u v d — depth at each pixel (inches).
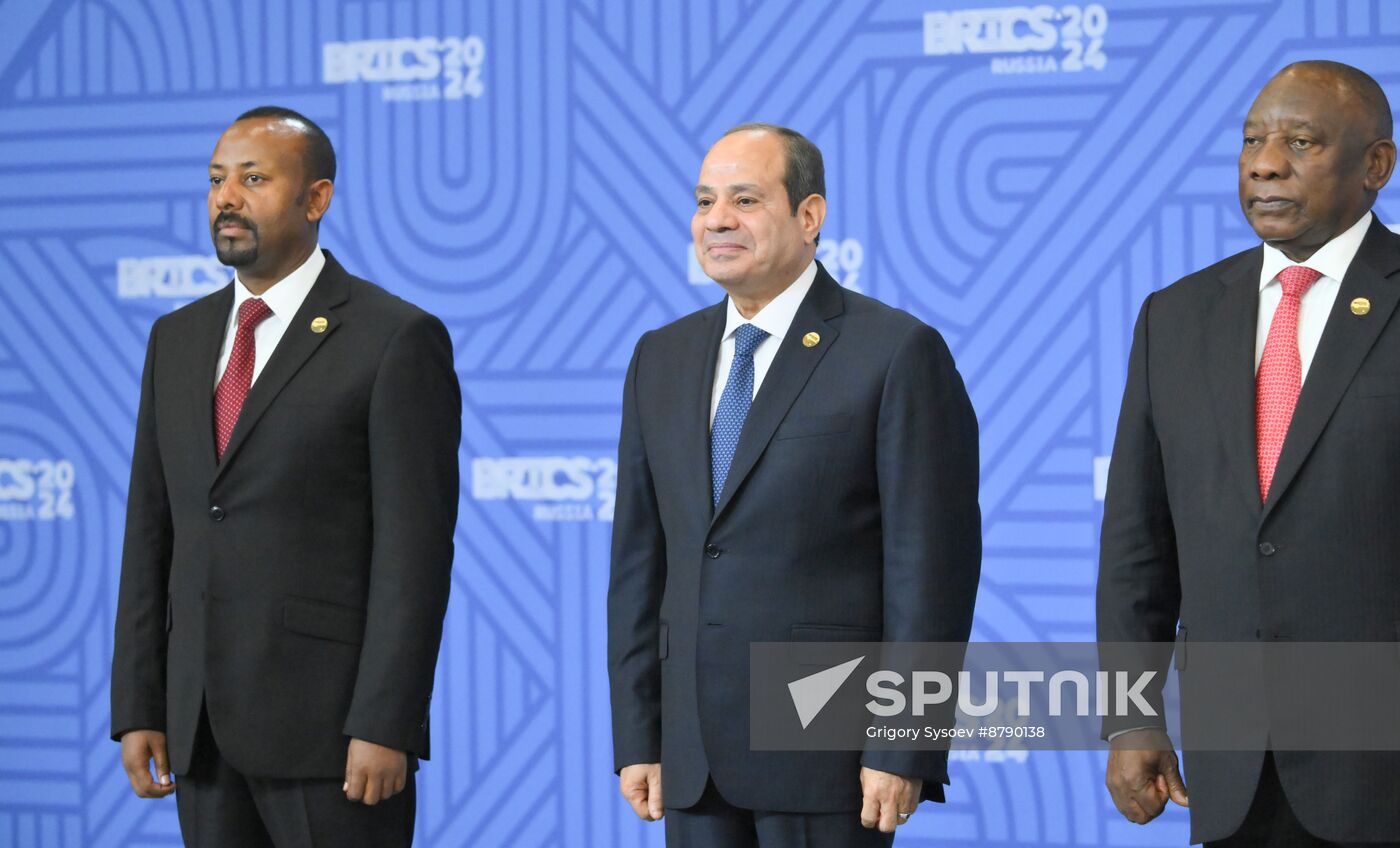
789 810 257.3
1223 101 395.2
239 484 288.8
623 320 426.9
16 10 453.7
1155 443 266.7
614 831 425.1
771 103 419.2
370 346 293.7
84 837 450.6
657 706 279.7
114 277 452.8
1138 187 399.9
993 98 407.5
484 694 431.8
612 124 427.2
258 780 286.2
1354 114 246.5
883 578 264.1
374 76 438.9
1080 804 403.5
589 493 427.8
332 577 289.3
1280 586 242.7
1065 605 403.9
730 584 262.1
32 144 455.2
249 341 300.2
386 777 283.0
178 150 450.0
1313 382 244.7
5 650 453.7
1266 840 248.5
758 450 262.5
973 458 269.4
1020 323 406.0
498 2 432.8
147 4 450.6
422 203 436.8
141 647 300.5
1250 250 266.8
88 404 452.8
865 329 267.6
